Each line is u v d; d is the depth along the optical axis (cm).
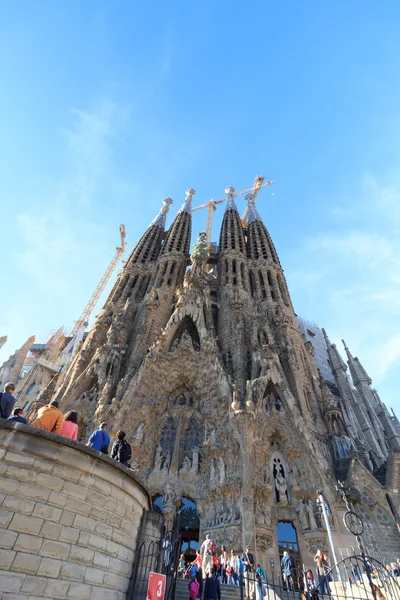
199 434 3844
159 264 6550
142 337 4819
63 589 913
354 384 8925
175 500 3303
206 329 4562
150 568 1275
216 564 1878
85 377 4178
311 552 2958
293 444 3591
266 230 7744
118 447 1405
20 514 906
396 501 3291
